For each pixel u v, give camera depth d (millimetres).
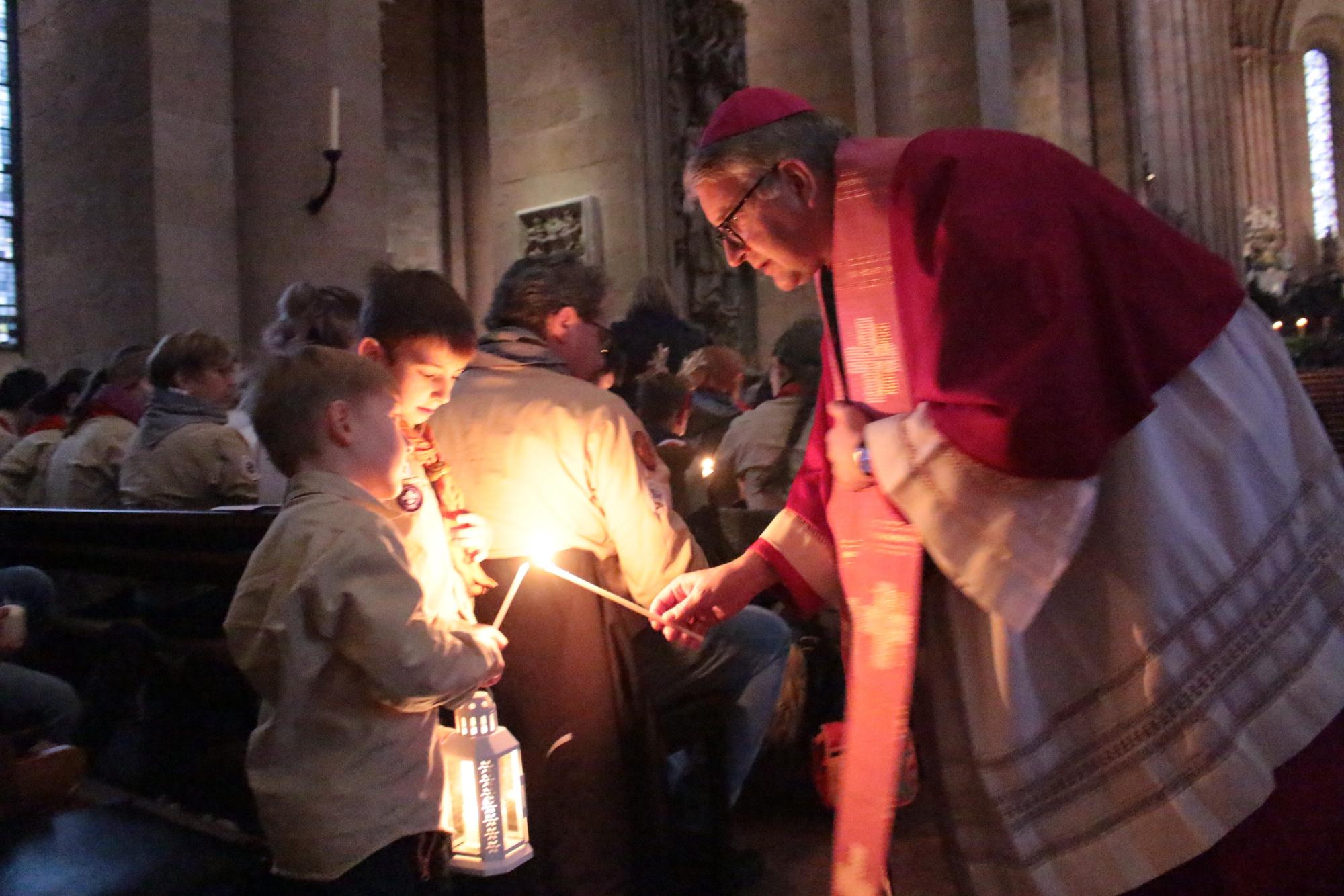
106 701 3514
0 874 2422
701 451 4391
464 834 2076
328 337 3121
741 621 2676
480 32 17641
